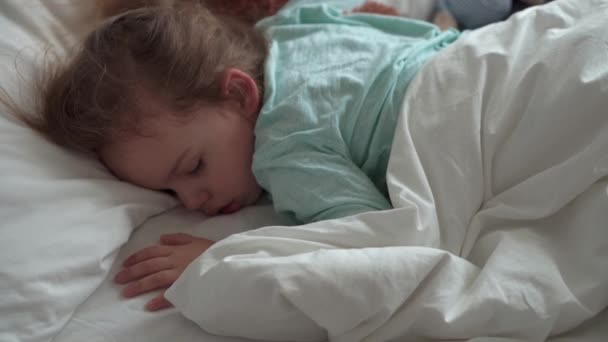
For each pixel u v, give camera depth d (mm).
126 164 748
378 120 752
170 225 764
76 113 740
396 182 658
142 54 771
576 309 586
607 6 757
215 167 765
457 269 593
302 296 553
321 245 618
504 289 578
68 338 605
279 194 736
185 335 611
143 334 609
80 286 628
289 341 616
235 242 621
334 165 717
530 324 576
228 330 602
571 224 640
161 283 658
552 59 684
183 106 754
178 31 803
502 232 656
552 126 654
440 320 563
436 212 659
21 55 784
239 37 878
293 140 730
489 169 684
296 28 901
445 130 684
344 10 1057
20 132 689
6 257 591
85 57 771
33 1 875
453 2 1145
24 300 585
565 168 631
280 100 774
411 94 730
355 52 817
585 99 639
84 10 927
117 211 698
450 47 772
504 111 686
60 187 665
